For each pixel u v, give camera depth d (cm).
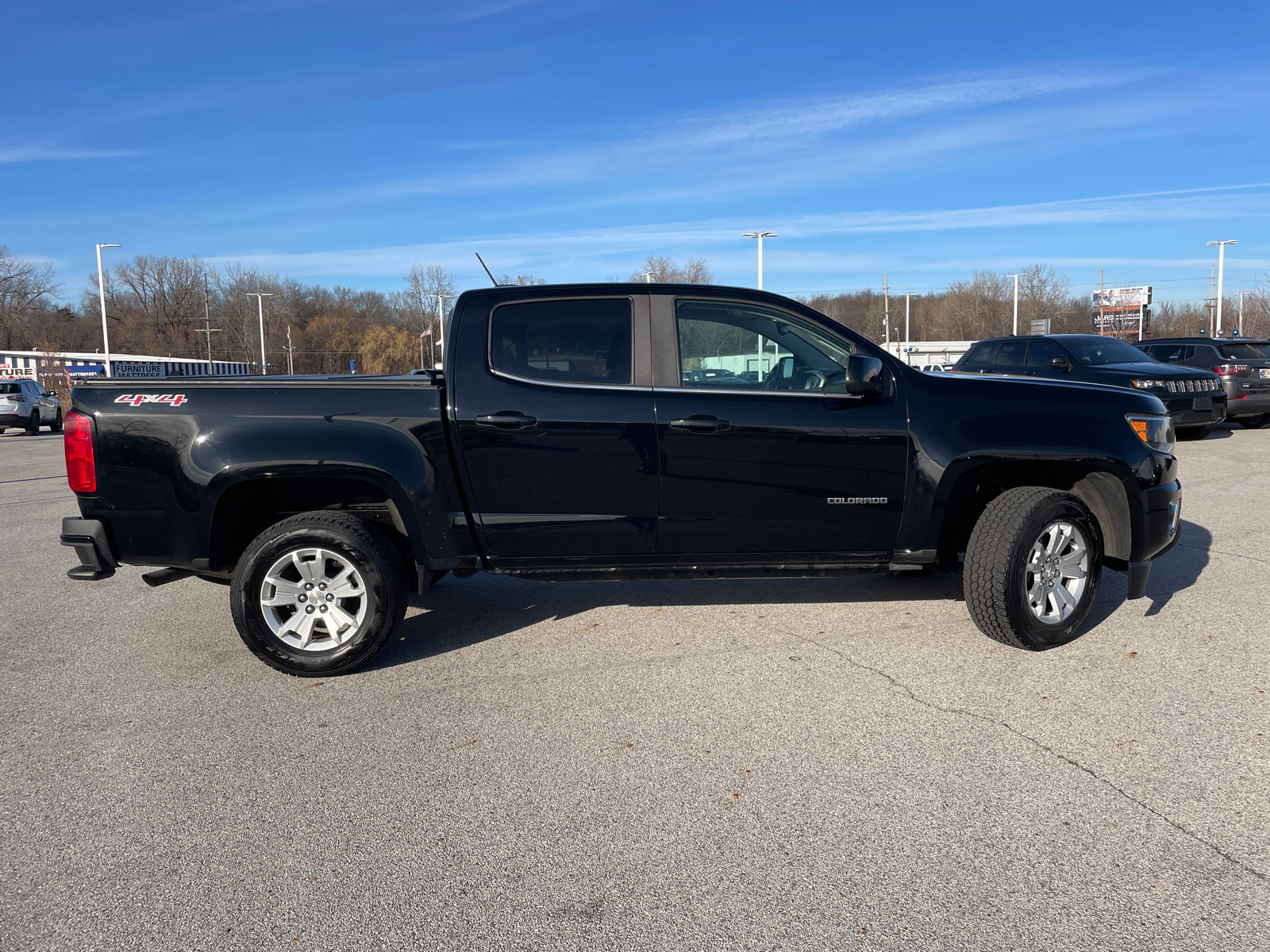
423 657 430
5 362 5244
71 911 235
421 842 265
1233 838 258
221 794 297
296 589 402
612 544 415
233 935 223
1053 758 309
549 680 396
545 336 412
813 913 227
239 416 395
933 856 251
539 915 229
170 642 465
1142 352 1365
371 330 7869
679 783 298
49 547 741
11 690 396
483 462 404
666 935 219
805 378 421
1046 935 216
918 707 356
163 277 8519
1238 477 941
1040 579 416
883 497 417
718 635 452
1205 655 408
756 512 413
